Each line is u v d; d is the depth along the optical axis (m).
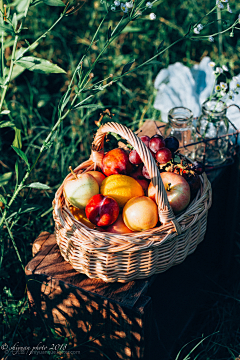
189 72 1.90
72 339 1.33
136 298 1.17
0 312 1.46
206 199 1.22
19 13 1.39
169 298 1.38
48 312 1.31
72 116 2.07
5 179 1.25
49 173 1.88
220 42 2.30
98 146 1.26
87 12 2.67
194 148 1.45
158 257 1.16
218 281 1.69
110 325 1.23
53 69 1.20
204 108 1.44
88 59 1.22
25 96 2.19
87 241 1.12
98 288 1.19
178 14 2.84
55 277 1.23
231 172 1.52
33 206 1.38
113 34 1.18
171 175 1.20
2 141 2.05
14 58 1.23
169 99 1.84
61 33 2.56
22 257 1.63
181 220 1.15
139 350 1.23
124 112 2.31
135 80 2.46
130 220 1.15
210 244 1.58
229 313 1.53
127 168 1.25
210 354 1.45
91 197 1.17
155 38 2.64
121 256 1.12
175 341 1.48
